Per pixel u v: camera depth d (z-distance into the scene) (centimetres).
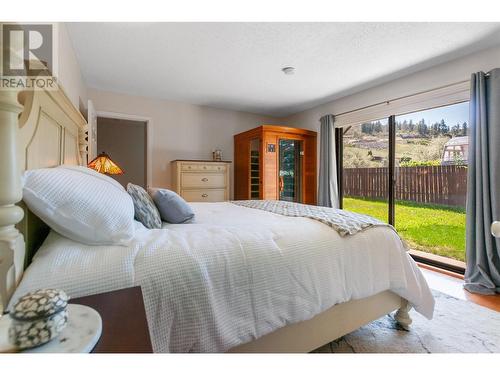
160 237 105
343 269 128
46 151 116
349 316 136
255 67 272
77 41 219
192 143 409
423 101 278
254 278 103
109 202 99
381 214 342
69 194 89
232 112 443
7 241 67
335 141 393
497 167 213
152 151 378
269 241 115
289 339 116
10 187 66
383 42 221
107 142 486
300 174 411
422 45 225
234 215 187
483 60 231
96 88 336
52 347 47
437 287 227
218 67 272
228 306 96
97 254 85
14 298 66
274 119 482
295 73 288
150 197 169
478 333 158
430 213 295
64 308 51
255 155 399
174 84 323
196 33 208
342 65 267
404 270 150
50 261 79
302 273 115
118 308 63
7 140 66
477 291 215
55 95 122
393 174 321
